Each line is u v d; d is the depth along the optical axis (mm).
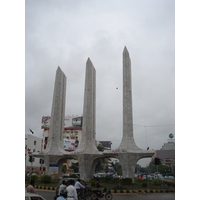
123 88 44688
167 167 103312
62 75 53375
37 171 70125
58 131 49688
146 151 40406
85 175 42781
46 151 48094
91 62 50344
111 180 34969
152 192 27484
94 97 51875
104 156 43594
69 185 11891
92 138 46906
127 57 46125
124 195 24953
